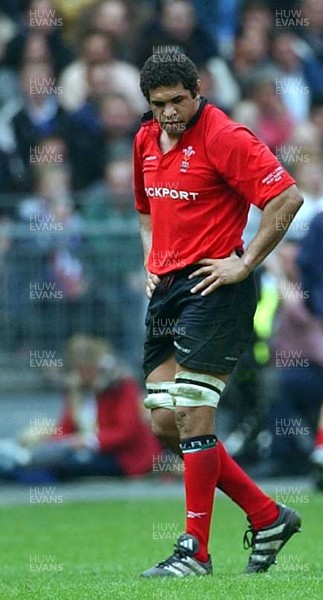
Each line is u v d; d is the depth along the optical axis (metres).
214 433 21.50
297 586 18.72
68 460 43.19
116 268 47.12
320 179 46.34
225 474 21.97
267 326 42.75
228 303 21.22
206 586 18.83
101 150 51.75
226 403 43.56
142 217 23.30
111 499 39.72
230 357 21.31
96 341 43.72
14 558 27.22
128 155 50.47
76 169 51.34
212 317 21.16
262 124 53.88
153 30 55.38
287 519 22.20
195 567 21.14
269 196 20.84
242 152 20.92
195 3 57.81
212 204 21.33
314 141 47.16
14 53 53.81
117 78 53.25
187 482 21.36
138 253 47.16
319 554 26.14
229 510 37.03
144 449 43.66
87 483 43.94
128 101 52.88
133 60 54.69
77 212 47.50
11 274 46.84
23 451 43.34
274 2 58.88
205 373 21.25
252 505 22.12
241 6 58.34
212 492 21.42
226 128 21.09
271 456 43.34
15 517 35.72
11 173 50.19
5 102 52.53
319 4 58.91
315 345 42.59
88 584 19.70
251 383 43.03
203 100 21.44
